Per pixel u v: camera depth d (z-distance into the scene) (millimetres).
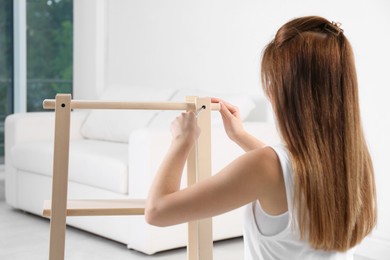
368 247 3621
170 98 4328
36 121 4668
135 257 3510
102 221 3842
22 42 5598
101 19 5512
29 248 3703
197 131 1442
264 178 1279
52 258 1615
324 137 1290
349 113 1308
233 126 1739
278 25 4102
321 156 1281
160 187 1346
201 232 1763
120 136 4434
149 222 1330
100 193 3816
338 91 1305
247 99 3961
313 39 1316
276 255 1335
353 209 1300
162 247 3541
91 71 5574
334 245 1302
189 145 1418
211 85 4609
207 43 4621
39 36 5727
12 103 5648
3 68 5602
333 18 3775
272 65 1339
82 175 3895
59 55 5820
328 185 1275
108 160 3719
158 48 5039
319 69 1300
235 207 1287
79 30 5676
